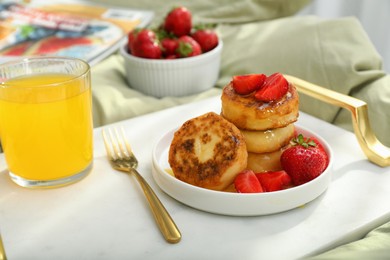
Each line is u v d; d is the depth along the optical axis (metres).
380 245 0.63
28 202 0.69
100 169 0.74
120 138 0.78
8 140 0.69
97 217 0.67
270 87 0.69
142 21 1.12
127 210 0.68
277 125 0.70
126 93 0.93
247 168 0.71
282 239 0.64
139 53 0.95
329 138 0.79
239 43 1.03
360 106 0.74
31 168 0.70
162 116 0.83
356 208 0.67
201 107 0.85
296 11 1.13
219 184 0.67
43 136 0.69
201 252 0.63
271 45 0.99
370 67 0.93
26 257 0.63
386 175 0.72
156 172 0.70
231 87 0.73
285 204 0.66
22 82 0.72
